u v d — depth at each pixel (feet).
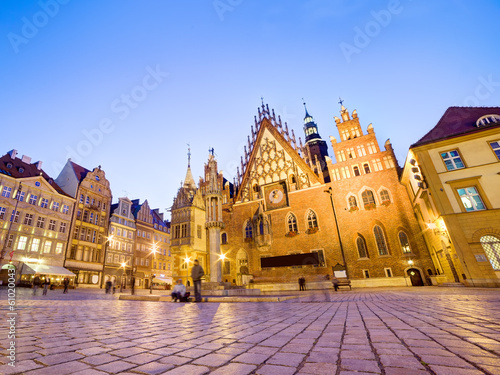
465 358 7.76
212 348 9.91
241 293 51.60
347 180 109.29
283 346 10.03
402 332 12.02
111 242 149.18
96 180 148.36
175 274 114.42
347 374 6.65
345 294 54.60
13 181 110.73
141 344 10.67
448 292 43.88
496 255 59.06
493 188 63.36
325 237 106.01
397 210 97.66
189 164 138.00
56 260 119.14
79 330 14.07
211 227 71.51
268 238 112.88
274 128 134.10
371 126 111.45
